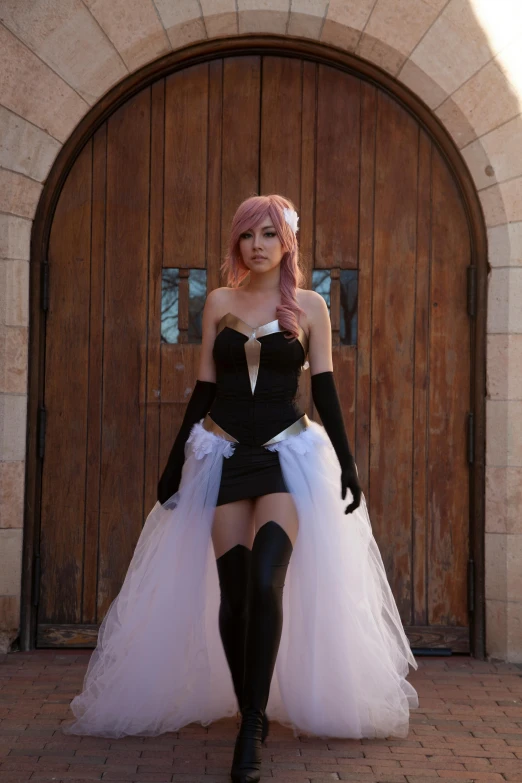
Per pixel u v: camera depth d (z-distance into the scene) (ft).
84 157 13.66
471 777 9.15
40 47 12.92
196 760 9.44
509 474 13.42
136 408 13.78
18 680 12.04
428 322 13.87
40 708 10.95
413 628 13.80
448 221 13.84
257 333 9.98
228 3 12.96
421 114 13.73
